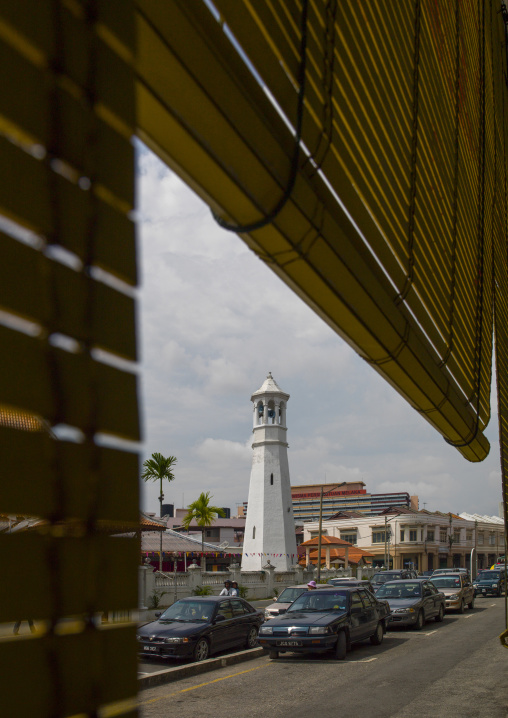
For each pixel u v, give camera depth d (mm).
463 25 4457
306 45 1965
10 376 848
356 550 57250
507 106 6801
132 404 1046
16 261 875
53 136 950
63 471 917
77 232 975
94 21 1039
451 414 3818
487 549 98938
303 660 13805
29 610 847
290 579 35625
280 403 48250
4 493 833
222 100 1421
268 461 46656
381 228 2600
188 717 8984
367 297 2318
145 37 1206
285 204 1685
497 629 18375
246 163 1514
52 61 955
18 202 886
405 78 3016
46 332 912
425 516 82562
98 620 946
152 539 40031
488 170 5109
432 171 3410
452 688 10383
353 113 2346
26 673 827
